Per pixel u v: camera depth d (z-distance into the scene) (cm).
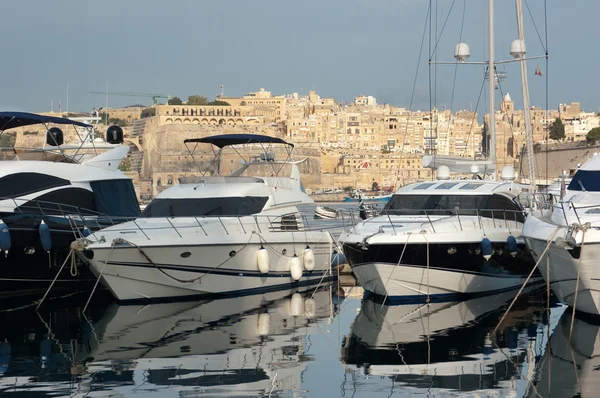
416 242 1908
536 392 1202
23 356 1457
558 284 1711
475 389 1226
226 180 2302
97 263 1941
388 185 19162
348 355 1451
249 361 1412
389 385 1255
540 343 1517
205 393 1222
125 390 1239
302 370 1349
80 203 2345
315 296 2170
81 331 1680
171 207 2188
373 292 2044
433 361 1395
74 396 1209
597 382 1247
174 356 1452
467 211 2081
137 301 2027
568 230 1577
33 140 16950
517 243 2109
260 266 2134
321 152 19862
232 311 1916
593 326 1673
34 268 2145
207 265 2053
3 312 1922
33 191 2252
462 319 1775
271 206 2259
